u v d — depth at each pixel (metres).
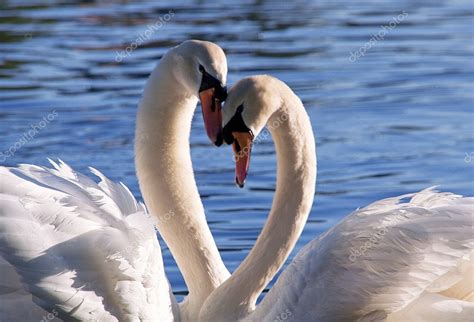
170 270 14.33
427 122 22.42
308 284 10.16
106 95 25.08
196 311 11.60
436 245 9.62
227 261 14.48
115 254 9.96
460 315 9.70
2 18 35.34
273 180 18.53
